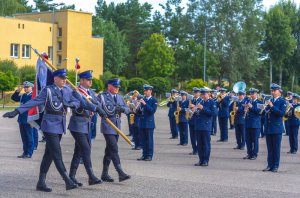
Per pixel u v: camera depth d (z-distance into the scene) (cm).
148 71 6781
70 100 1003
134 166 1351
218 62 6944
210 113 1380
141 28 9050
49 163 1010
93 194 977
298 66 8250
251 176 1220
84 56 6269
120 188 1036
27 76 5131
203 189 1039
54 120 982
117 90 1119
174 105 2228
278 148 1304
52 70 1062
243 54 7038
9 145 1830
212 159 1546
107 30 8000
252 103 1567
